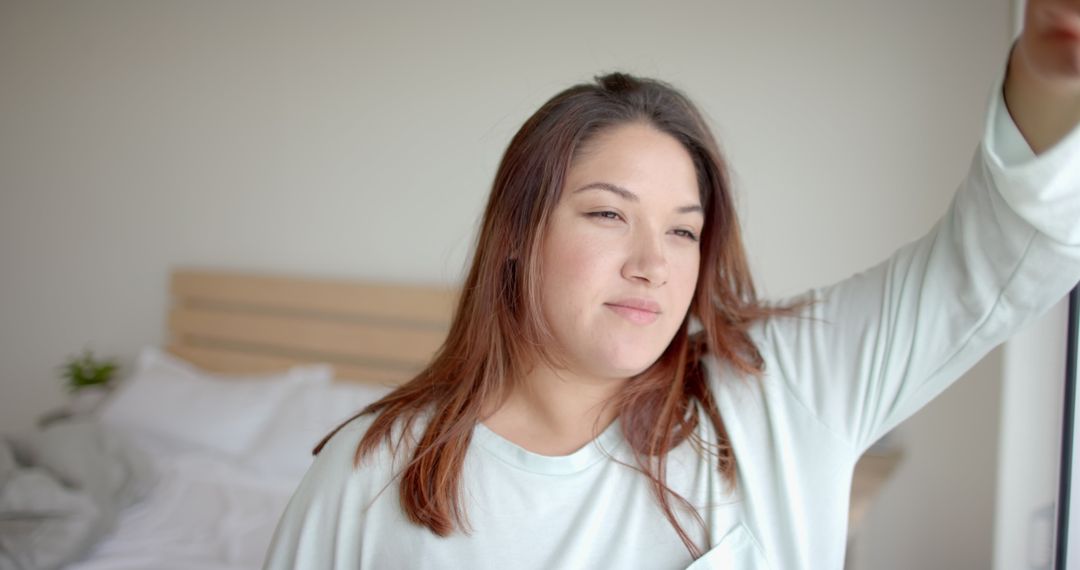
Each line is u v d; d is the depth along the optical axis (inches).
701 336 32.8
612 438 29.2
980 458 71.8
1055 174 20.5
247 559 63.9
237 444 91.6
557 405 29.5
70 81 124.3
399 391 33.3
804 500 28.1
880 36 76.7
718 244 31.6
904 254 29.1
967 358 27.2
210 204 115.0
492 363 30.5
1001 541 49.9
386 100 102.6
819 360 29.4
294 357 108.0
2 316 129.6
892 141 76.2
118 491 74.6
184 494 78.2
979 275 25.3
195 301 116.3
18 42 127.6
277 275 110.0
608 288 26.8
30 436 82.6
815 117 79.4
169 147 117.6
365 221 104.3
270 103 110.1
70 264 125.6
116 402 99.9
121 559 63.8
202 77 114.7
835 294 31.0
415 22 100.5
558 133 28.2
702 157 30.5
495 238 30.5
